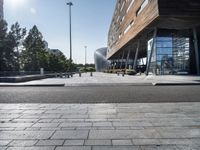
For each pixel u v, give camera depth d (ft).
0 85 65.46
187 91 46.19
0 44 151.53
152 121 19.81
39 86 64.80
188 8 92.73
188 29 119.96
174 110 24.59
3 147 13.73
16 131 17.04
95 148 13.46
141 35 133.39
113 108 26.07
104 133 16.39
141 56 256.32
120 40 198.70
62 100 33.73
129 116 21.81
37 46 184.96
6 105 28.45
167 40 122.83
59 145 13.99
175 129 17.30
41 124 19.03
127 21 161.27
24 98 36.32
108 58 344.28
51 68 182.91
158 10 91.40
